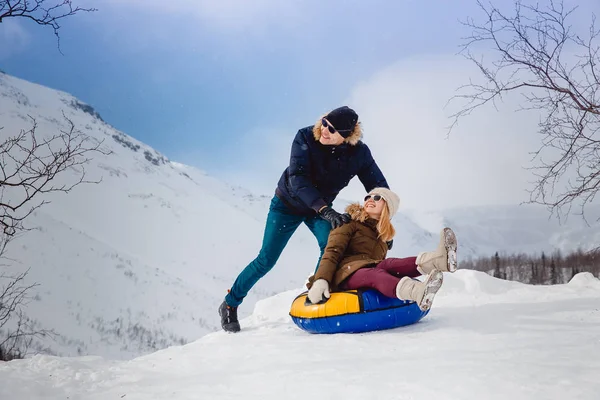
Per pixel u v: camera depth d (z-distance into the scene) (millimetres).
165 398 2252
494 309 4383
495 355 2549
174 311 90188
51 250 90312
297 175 4352
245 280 4586
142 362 3158
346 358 2770
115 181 187750
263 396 2146
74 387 2578
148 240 157375
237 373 2623
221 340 3896
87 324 72812
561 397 1847
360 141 4523
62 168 4266
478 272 5859
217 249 167125
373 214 4055
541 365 2281
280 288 148000
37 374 2797
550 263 63938
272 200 4727
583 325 3428
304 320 3961
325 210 4121
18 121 152375
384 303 3684
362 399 2018
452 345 2914
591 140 5352
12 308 8180
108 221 158875
